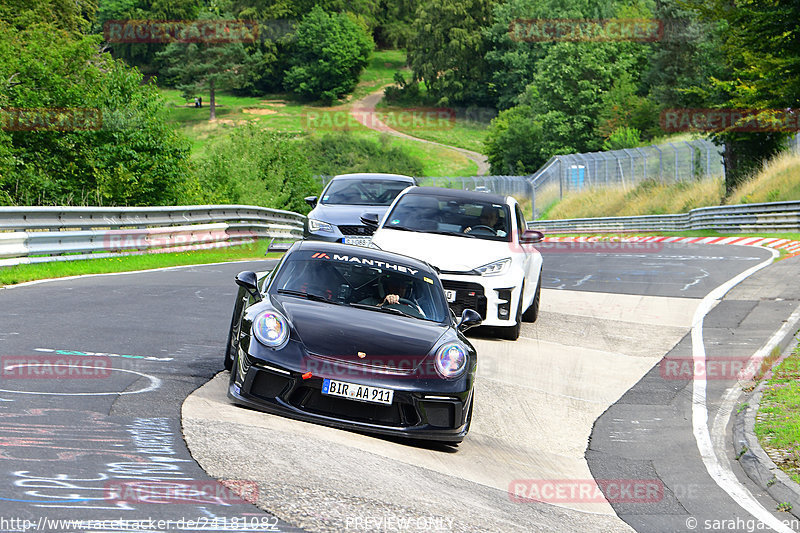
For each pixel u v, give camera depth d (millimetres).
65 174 106938
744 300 49000
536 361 34562
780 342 37938
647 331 41812
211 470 16516
